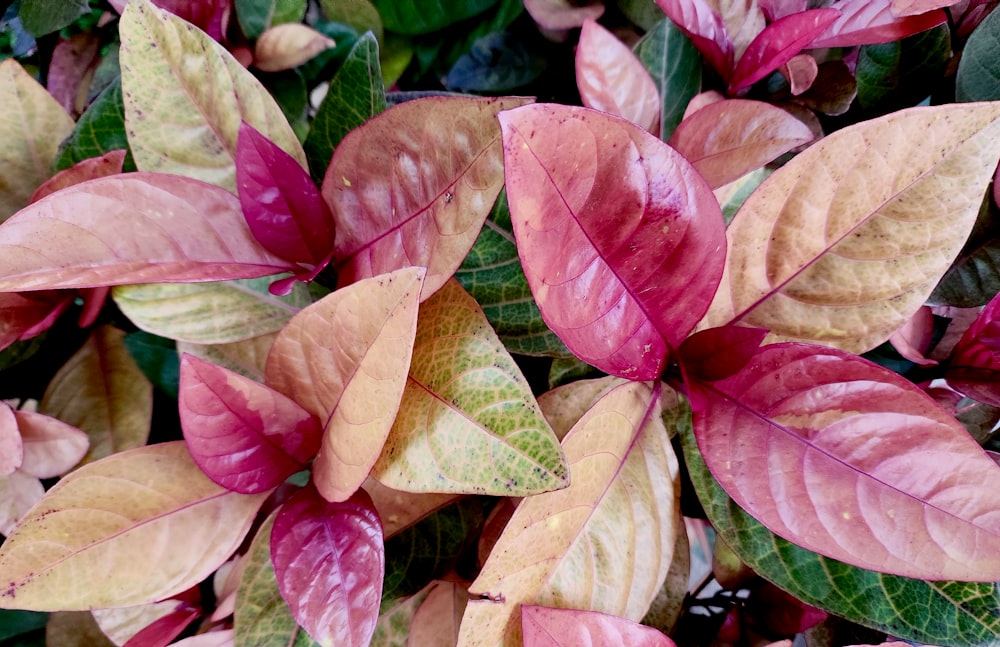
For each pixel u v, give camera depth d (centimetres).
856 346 45
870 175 43
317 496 44
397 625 50
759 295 45
